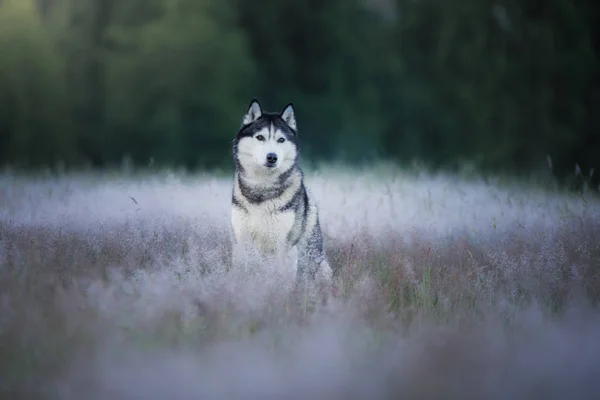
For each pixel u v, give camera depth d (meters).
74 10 43.69
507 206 12.65
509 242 9.80
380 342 5.76
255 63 42.28
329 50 45.16
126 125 39.12
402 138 42.06
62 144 38.12
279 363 5.13
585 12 32.62
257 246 8.68
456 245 9.85
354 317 6.21
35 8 42.66
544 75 32.72
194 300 6.32
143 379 4.83
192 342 5.68
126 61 39.41
